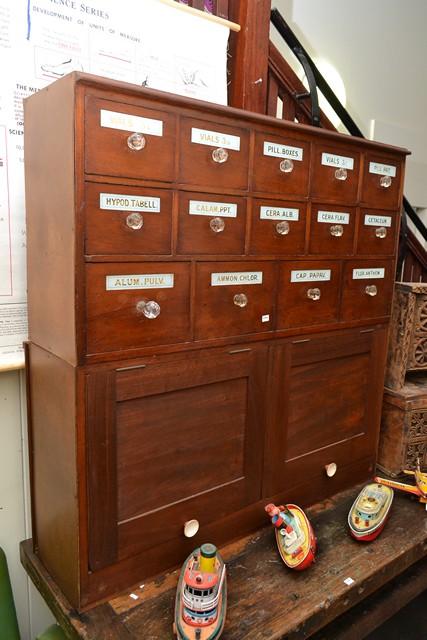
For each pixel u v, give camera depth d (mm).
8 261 1039
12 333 1062
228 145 925
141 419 900
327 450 1244
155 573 961
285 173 1028
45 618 1237
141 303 854
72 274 783
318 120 1400
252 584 953
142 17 1135
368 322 1277
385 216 1264
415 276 2062
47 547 995
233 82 1329
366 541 1093
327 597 922
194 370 952
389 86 2465
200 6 1262
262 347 1058
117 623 848
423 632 1453
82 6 1053
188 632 793
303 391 1169
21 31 988
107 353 833
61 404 866
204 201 911
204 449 1001
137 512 920
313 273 1127
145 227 840
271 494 1139
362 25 2277
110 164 783
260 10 1291
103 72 1101
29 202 933
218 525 1048
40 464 992
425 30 2578
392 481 1284
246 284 1006
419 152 2688
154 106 818
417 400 1381
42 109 842
